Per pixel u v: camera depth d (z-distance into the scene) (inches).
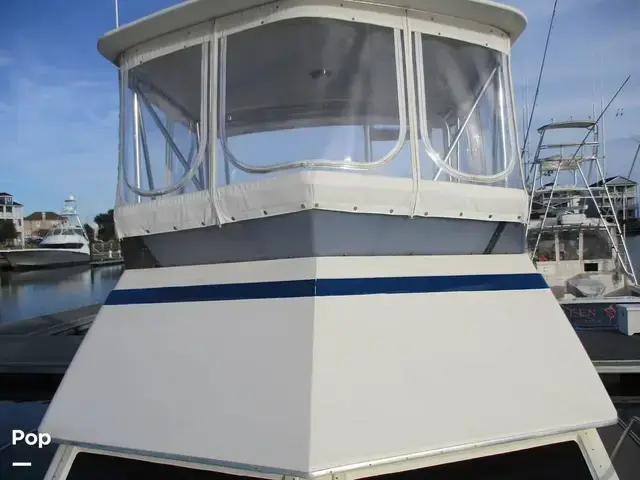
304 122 116.8
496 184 119.3
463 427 90.4
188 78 122.8
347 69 115.6
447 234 112.0
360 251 103.7
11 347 293.4
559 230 486.6
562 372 103.9
